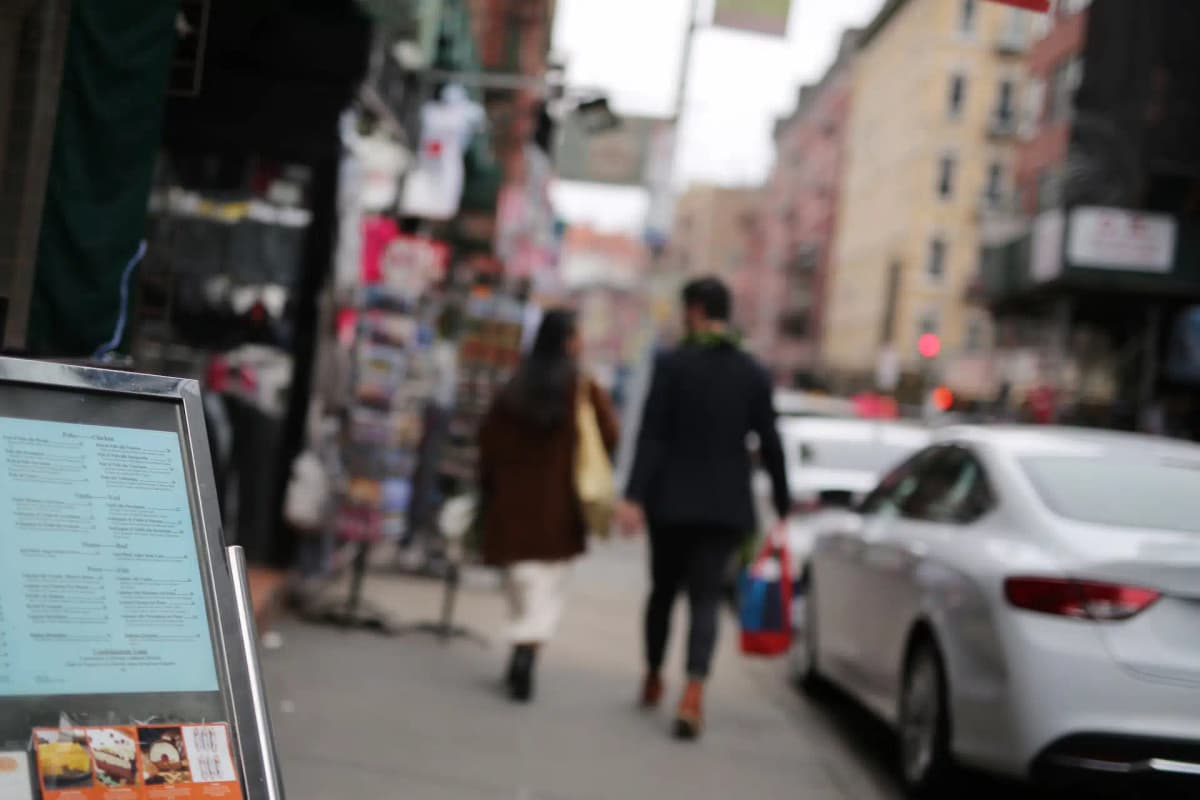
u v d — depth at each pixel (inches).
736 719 324.8
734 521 299.4
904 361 2459.4
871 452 493.4
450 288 799.7
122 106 226.2
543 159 1062.4
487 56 1182.3
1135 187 1198.3
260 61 417.1
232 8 393.7
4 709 97.7
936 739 248.1
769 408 307.9
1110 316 1267.2
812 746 303.1
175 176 418.0
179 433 114.0
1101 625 218.4
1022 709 219.9
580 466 312.8
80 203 221.8
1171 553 222.4
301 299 419.8
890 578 285.9
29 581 101.8
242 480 414.0
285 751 242.5
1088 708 216.1
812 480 475.8
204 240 418.3
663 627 323.3
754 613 311.7
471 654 367.6
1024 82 2486.5
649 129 973.8
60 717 99.9
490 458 315.6
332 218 420.2
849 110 3164.4
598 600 521.0
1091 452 263.6
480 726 282.2
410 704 294.8
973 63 2486.5
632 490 301.7
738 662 417.1
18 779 96.7
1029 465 257.8
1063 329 1309.1
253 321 418.6
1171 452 270.2
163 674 105.7
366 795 221.3
